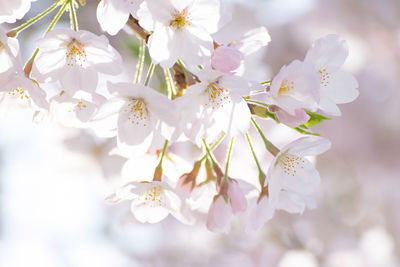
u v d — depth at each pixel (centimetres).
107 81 53
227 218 54
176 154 57
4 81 53
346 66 89
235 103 54
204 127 54
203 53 53
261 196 55
